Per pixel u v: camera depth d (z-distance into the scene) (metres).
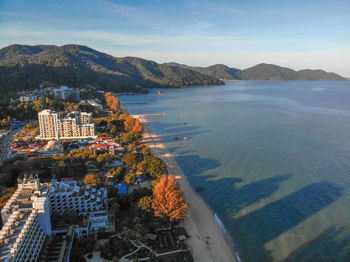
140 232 110.44
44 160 180.50
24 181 105.56
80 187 124.69
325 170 183.12
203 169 188.00
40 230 94.00
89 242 102.12
